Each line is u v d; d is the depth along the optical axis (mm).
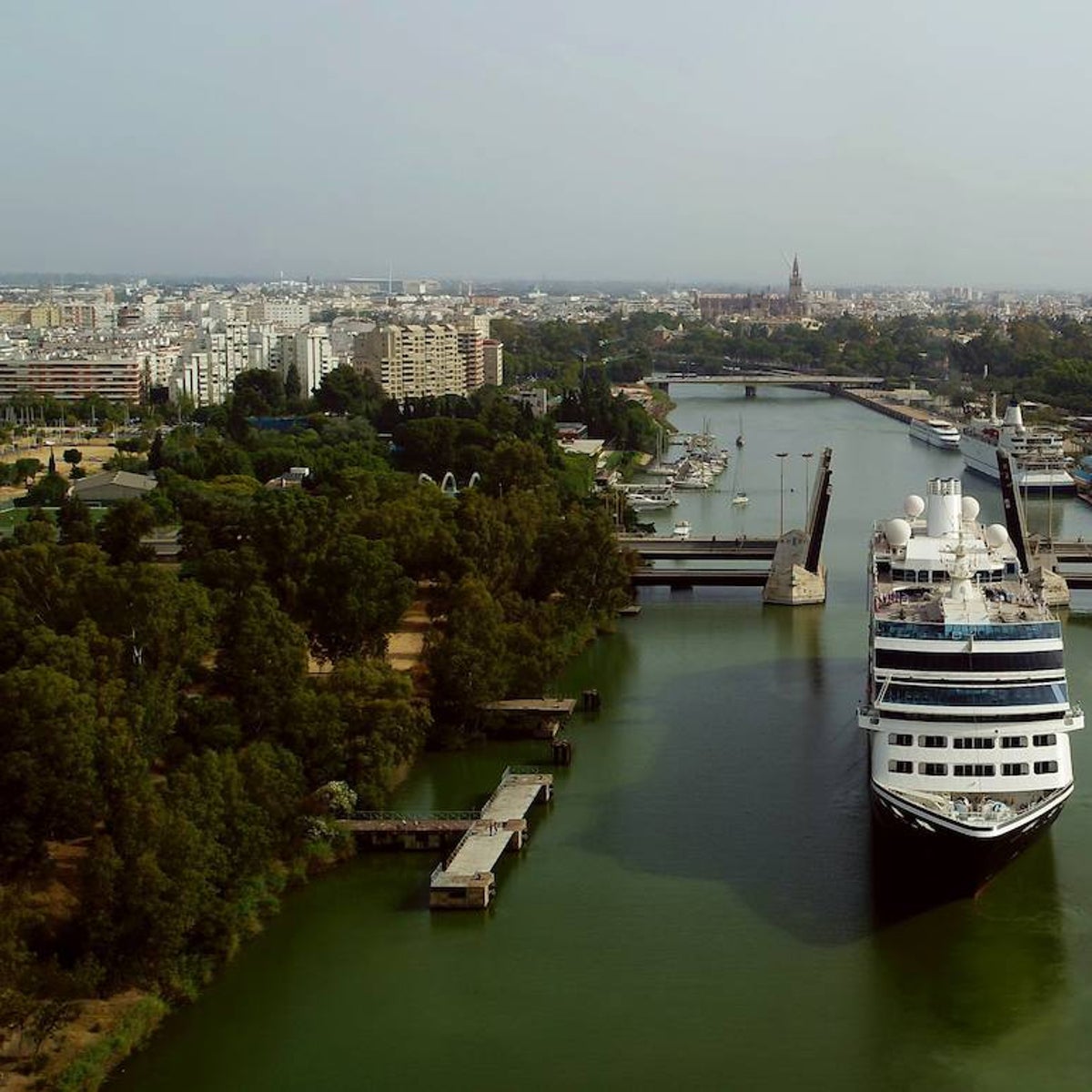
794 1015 158250
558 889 188000
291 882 189250
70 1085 141125
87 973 153000
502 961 169750
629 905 183125
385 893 187875
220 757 182500
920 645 183500
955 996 161125
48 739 174750
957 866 174750
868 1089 144750
